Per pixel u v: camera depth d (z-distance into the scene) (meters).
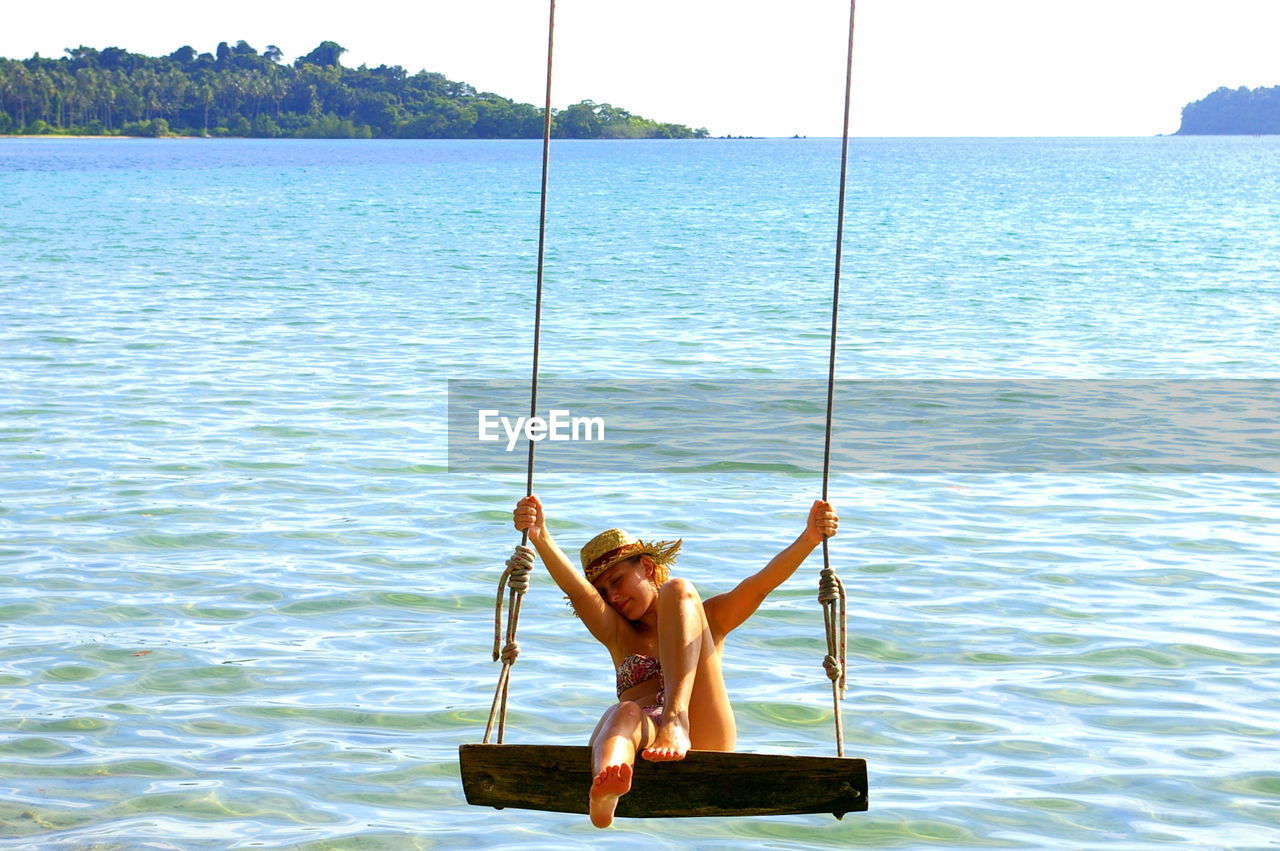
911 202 77.25
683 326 26.08
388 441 15.30
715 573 10.71
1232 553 11.25
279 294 30.91
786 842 6.63
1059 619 9.59
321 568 10.61
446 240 48.75
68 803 6.81
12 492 12.70
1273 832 6.63
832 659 6.36
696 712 6.06
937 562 10.94
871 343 23.88
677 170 136.62
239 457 14.31
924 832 6.68
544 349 22.83
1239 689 8.35
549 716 7.96
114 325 24.77
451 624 9.46
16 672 8.41
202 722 7.78
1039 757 7.44
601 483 13.66
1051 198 81.06
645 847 6.56
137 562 10.66
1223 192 87.00
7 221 55.34
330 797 6.95
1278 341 24.20
